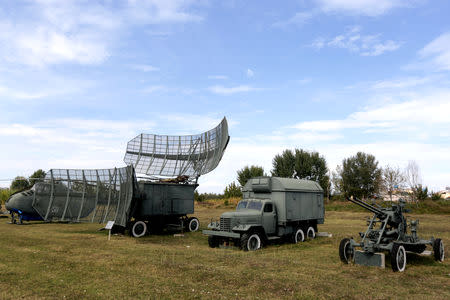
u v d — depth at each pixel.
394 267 9.38
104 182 20.47
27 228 21.39
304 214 16.50
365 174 47.22
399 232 10.75
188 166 24.14
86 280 8.17
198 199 53.62
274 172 50.56
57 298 6.81
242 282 8.03
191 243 15.82
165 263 10.08
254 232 14.07
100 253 12.02
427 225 23.30
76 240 15.80
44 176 22.50
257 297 6.92
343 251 10.36
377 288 7.74
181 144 25.42
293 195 15.89
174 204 20.73
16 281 8.07
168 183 20.61
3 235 17.22
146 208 19.38
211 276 8.57
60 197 21.83
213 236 14.41
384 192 45.38
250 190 16.53
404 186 42.56
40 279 8.27
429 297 7.09
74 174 21.72
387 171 44.41
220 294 7.11
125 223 17.86
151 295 6.99
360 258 10.29
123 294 7.06
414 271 9.57
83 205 21.02
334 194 51.50
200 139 24.83
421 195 39.44
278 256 11.93
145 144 25.47
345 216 33.34
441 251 11.11
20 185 52.59
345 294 7.20
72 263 10.15
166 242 16.02
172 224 20.58
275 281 8.13
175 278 8.36
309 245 14.89
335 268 9.80
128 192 17.97
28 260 10.61
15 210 24.11
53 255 11.53
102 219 19.94
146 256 11.46
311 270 9.46
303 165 47.25
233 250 13.39
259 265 10.10
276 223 15.30
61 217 21.59
